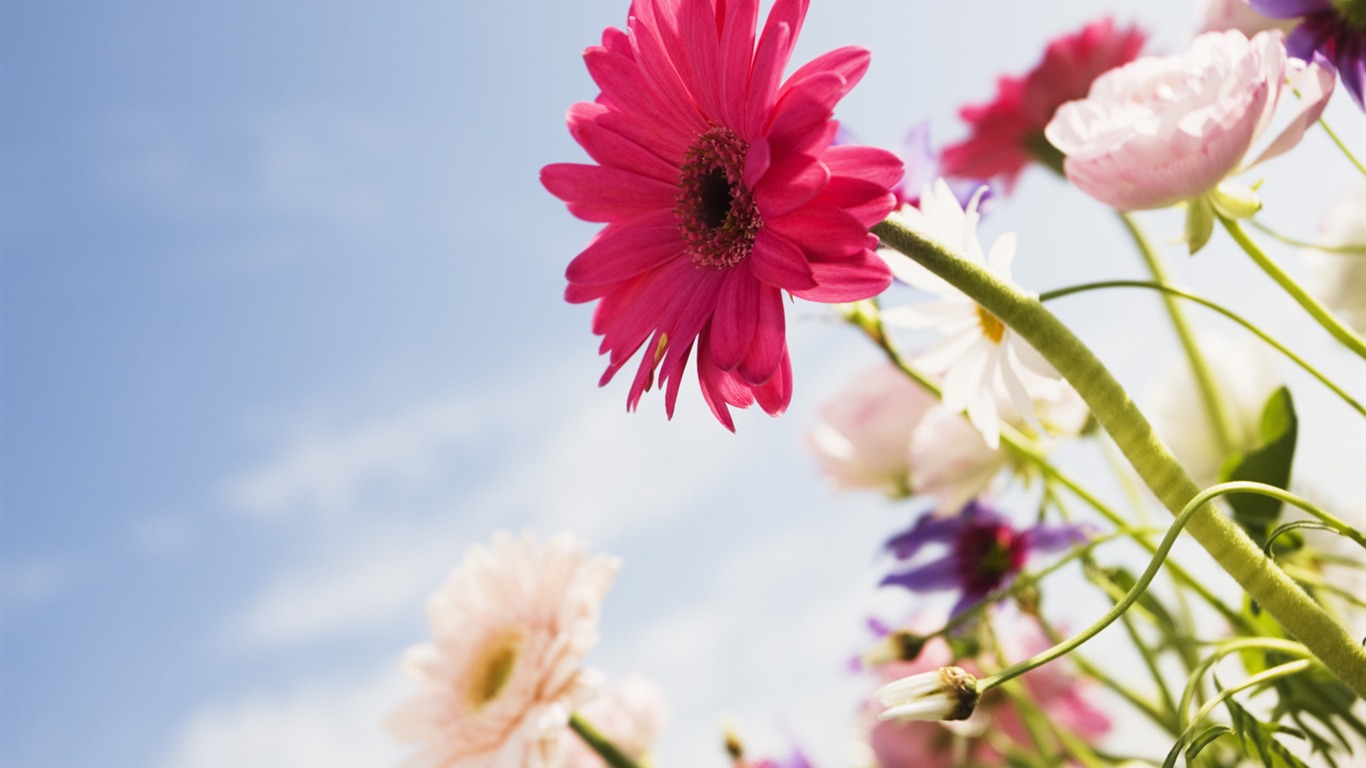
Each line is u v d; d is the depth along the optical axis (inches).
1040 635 23.7
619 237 17.2
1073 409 20.7
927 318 18.3
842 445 25.0
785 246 15.5
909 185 20.1
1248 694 16.7
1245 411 20.8
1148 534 18.1
